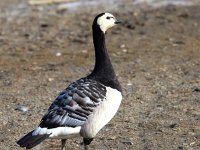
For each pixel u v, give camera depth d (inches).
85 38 894.4
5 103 592.1
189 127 509.4
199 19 989.2
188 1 1147.9
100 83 434.9
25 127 524.7
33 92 627.2
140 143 479.8
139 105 573.0
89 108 414.0
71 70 715.4
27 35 916.6
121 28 945.5
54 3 1138.0
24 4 1134.4
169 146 470.6
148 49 807.1
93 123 417.1
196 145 471.5
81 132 415.8
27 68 727.1
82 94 415.8
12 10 1088.8
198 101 577.0
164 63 729.0
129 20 997.2
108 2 1154.0
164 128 508.7
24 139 398.3
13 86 651.5
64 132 407.8
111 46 833.5
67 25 981.2
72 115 408.5
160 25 959.0
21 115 556.1
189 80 651.5
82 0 1170.6
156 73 685.9
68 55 793.6
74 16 1042.1
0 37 908.0
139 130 508.1
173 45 825.5
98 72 446.0
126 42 855.7
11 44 865.5
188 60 738.2
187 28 930.7
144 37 883.4
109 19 462.6
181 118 531.5
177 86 631.2
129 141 482.3
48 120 405.1
